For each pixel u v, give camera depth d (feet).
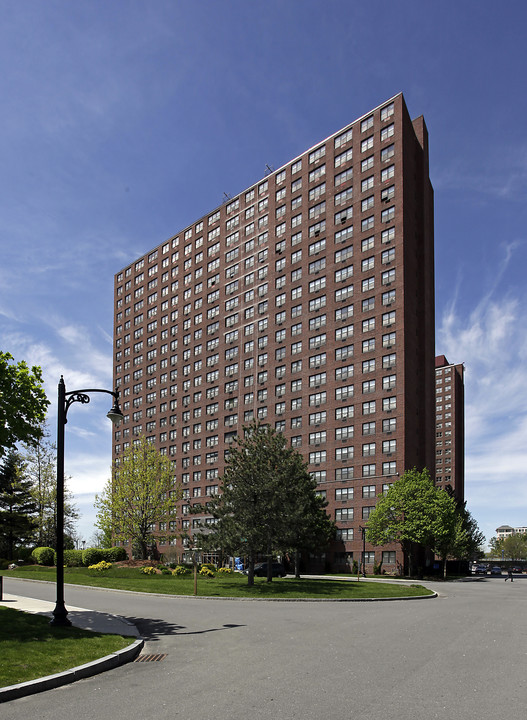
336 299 268.62
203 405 328.08
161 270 378.12
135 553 229.45
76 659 39.78
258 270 310.04
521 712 28.25
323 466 258.16
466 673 36.99
